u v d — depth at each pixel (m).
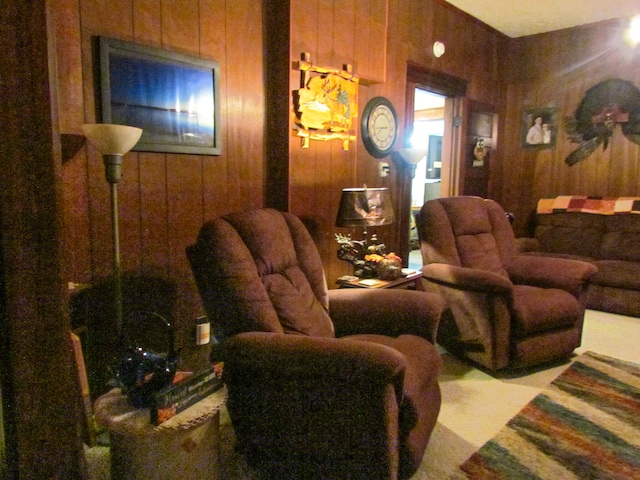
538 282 3.10
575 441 2.04
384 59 3.39
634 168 4.50
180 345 2.48
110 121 2.11
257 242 1.93
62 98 1.95
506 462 1.89
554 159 5.00
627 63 4.47
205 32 2.46
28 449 1.24
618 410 2.30
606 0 4.02
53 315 1.24
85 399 1.88
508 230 3.38
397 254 3.98
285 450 1.67
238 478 1.80
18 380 1.21
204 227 1.81
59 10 1.91
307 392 1.56
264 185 2.85
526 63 5.09
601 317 3.86
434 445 2.01
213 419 1.68
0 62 1.13
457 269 2.68
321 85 2.93
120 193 2.20
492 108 5.02
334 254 3.24
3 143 1.15
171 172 2.38
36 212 1.20
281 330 1.79
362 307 2.22
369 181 3.60
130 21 2.17
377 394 1.47
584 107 4.75
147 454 1.57
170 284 2.42
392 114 3.73
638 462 1.89
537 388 2.55
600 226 4.40
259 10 2.70
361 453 1.54
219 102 2.53
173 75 2.32
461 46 4.44
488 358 2.63
